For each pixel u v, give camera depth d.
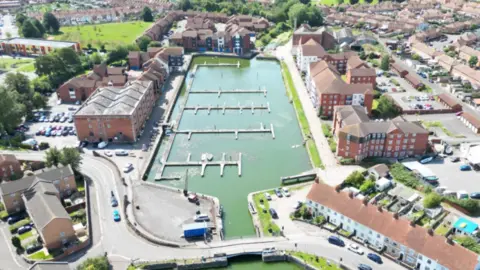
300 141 185.50
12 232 124.31
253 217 133.00
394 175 151.38
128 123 176.25
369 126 162.12
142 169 159.75
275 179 157.00
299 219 130.25
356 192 141.12
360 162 162.12
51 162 151.75
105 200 140.25
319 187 130.12
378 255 115.06
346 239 121.62
